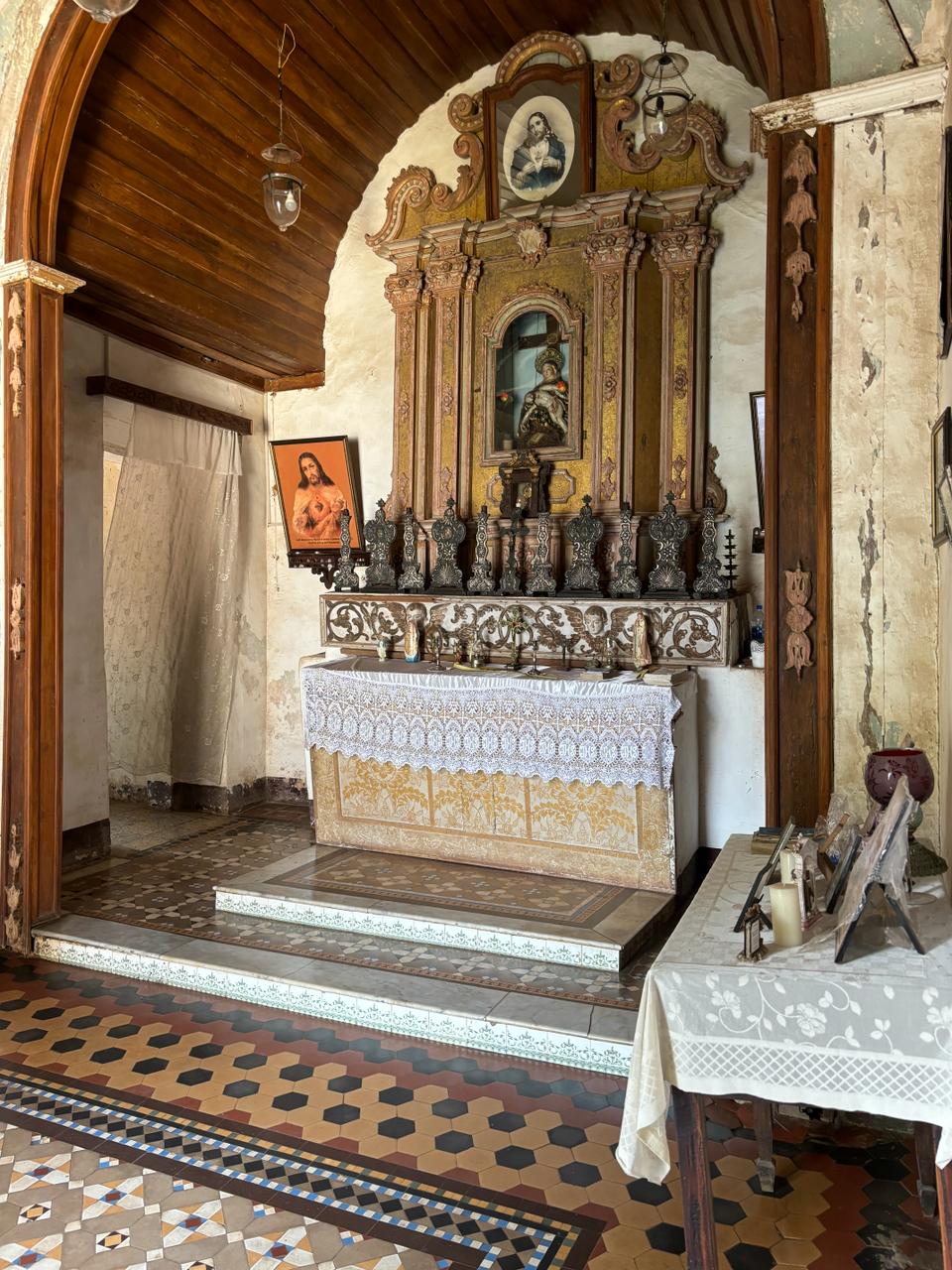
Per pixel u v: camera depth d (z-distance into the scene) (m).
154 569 8.65
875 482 3.80
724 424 6.48
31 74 5.03
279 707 8.51
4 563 5.38
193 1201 3.07
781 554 3.96
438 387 7.28
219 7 5.51
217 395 7.98
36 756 5.36
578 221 6.72
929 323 3.71
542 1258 2.77
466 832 6.14
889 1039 2.31
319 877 5.85
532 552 6.92
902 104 3.70
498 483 7.09
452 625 6.80
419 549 7.34
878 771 2.98
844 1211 2.99
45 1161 3.31
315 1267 2.75
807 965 2.44
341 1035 4.29
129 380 7.10
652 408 6.57
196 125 5.97
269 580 8.52
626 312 6.48
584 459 6.75
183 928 5.34
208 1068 3.98
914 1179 3.17
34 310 5.29
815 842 3.24
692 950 2.60
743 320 6.41
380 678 6.32
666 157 6.54
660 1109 2.41
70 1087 3.83
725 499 6.47
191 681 8.37
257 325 7.38
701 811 6.18
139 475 8.78
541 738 5.79
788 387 3.95
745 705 6.05
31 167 5.20
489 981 4.53
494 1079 3.87
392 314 7.71
